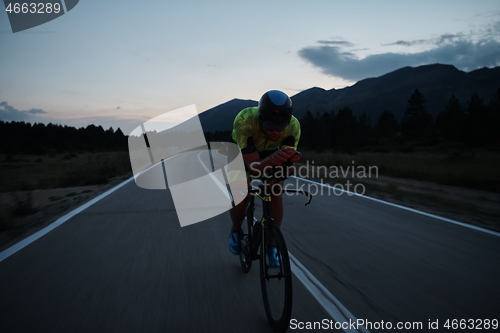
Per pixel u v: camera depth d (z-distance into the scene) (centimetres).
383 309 279
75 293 305
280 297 238
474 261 398
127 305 282
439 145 4694
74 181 1242
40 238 489
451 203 786
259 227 293
